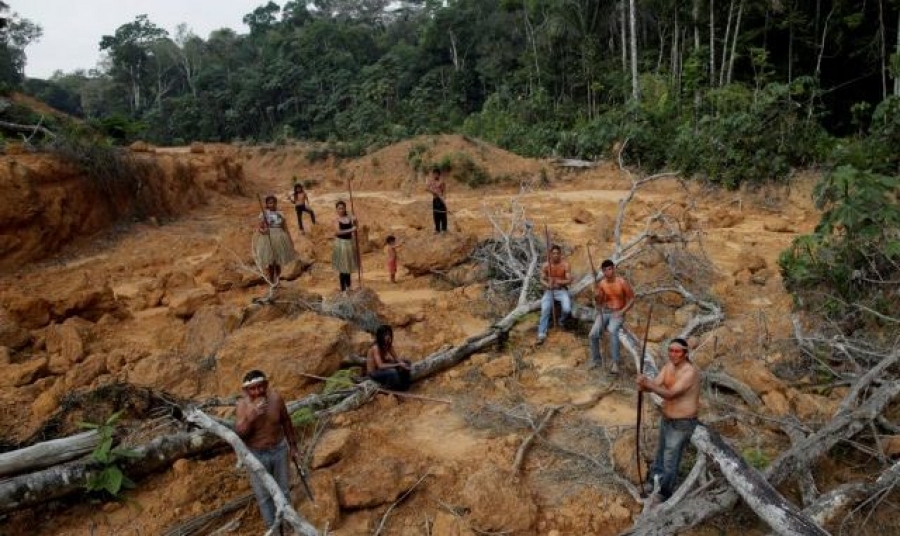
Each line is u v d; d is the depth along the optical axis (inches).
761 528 203.0
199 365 329.7
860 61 1229.1
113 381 310.5
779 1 1167.6
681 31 1472.7
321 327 323.0
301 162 1652.3
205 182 1053.8
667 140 1063.0
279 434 205.2
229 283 506.6
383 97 2379.4
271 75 2755.9
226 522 218.2
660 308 414.9
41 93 3307.1
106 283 510.9
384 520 210.5
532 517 207.6
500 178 1108.5
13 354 358.3
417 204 846.5
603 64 1609.3
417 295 484.7
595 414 286.4
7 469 219.8
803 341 317.1
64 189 673.6
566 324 398.3
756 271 485.1
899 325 317.4
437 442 267.3
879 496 209.2
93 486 223.5
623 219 727.1
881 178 348.8
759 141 828.0
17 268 592.4
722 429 263.6
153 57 3484.3
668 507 197.0
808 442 225.0
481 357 348.8
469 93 2356.1
